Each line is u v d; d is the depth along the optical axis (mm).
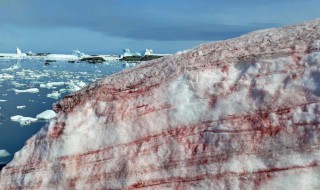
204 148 6000
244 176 5660
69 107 6898
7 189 6953
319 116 5480
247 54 6312
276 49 6168
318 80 5703
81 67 78562
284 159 5500
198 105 6246
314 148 5379
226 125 5965
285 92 5828
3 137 20359
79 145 6641
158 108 6453
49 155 6773
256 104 5918
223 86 6199
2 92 37969
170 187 6043
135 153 6340
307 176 5352
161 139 6301
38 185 6727
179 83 6469
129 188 6207
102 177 6402
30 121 24062
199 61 6574
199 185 5887
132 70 7152
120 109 6648
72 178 6539
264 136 5707
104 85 6922
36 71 66188
